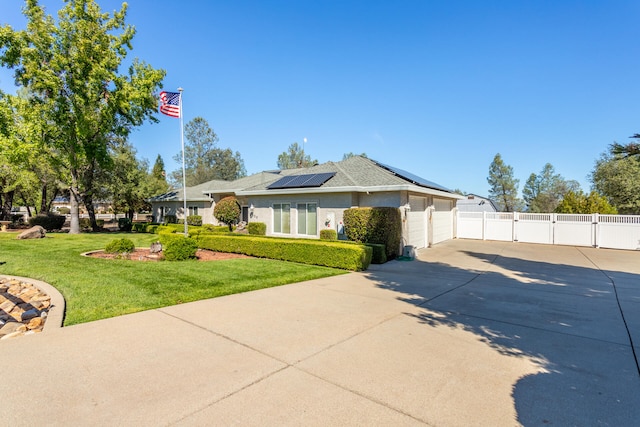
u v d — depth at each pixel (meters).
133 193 28.94
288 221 16.06
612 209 20.06
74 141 18.95
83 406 2.71
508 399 2.94
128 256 11.11
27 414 2.58
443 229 19.22
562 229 17.64
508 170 41.28
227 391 2.98
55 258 10.02
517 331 4.77
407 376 3.33
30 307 5.62
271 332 4.52
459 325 4.99
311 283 7.88
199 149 50.00
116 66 19.12
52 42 17.78
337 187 13.58
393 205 13.49
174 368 3.41
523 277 9.13
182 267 9.04
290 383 3.14
